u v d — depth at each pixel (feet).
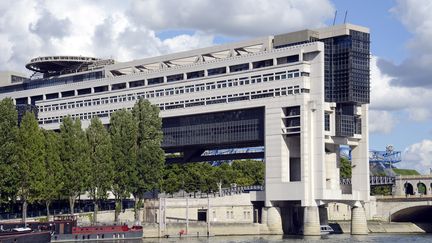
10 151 548.31
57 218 567.59
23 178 547.49
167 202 633.20
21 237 481.87
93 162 603.67
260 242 552.00
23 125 556.92
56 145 581.94
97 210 640.58
